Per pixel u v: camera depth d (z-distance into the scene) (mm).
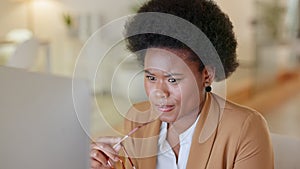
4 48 3971
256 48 4625
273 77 4441
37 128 469
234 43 812
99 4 4879
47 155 479
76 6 5113
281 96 3963
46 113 475
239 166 806
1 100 450
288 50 5070
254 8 4934
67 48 4734
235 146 810
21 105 459
